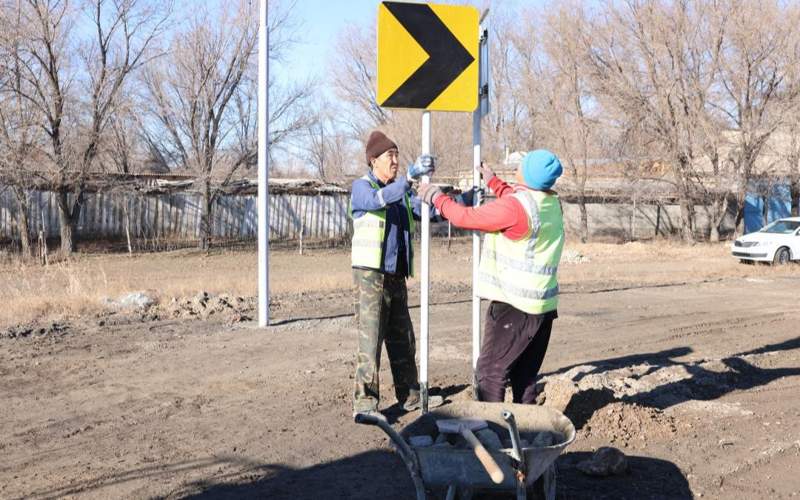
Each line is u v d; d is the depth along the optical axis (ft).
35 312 36.55
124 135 100.12
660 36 102.06
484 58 18.60
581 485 15.19
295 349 28.99
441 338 31.53
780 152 106.42
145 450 17.56
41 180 82.58
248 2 94.63
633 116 105.91
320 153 122.72
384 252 19.06
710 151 104.06
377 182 19.04
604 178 120.06
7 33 78.33
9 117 79.71
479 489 13.12
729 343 30.89
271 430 19.01
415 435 13.07
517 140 126.00
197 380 24.20
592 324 35.47
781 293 49.37
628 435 17.97
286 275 64.08
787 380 24.09
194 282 51.85
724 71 102.22
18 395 22.48
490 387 15.49
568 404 19.16
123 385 23.62
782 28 99.04
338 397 22.04
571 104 114.62
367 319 19.27
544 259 15.02
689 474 15.80
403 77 17.90
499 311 15.35
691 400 21.20
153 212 102.01
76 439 18.42
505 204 14.73
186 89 93.30
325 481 15.61
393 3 17.78
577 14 111.55
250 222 109.60
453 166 115.75
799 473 15.94
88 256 85.61
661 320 36.96
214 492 15.02
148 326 33.94
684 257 88.02
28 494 14.96
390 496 14.80
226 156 98.84
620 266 74.54
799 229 73.61
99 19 84.64
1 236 92.84
